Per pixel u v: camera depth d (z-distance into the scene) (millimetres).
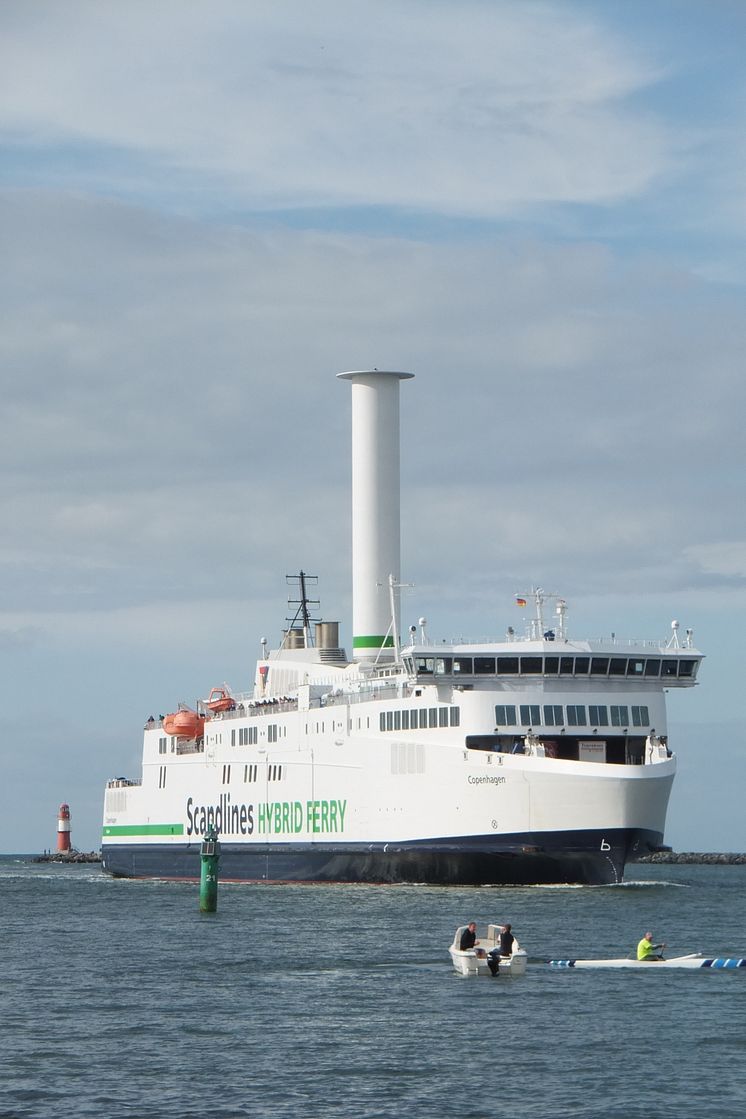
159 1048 161875
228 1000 187375
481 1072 150875
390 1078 149250
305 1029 169875
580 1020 172375
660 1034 165125
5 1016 178875
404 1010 179250
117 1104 141500
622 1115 136875
